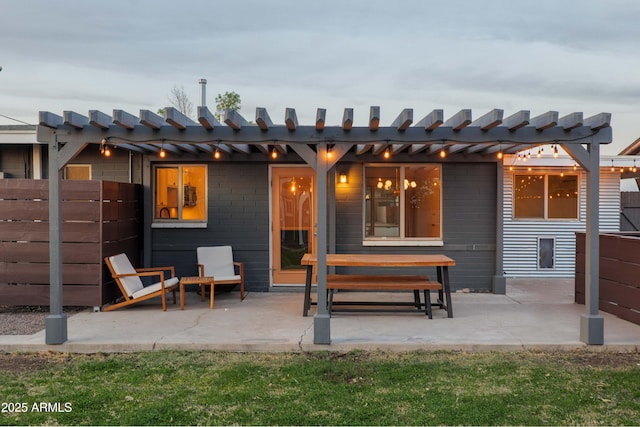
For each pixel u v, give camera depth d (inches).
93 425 139.7
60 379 178.2
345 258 276.2
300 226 344.8
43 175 358.9
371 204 343.9
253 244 342.3
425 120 215.5
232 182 341.7
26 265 276.7
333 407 152.8
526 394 163.0
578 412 149.5
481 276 343.0
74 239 277.6
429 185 344.2
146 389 167.8
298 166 341.1
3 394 163.0
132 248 324.2
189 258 341.4
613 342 215.9
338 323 251.8
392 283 266.8
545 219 421.1
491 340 219.9
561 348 213.9
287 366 191.0
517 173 419.5
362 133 217.2
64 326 216.8
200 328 240.5
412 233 344.5
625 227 442.9
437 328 241.6
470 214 342.3
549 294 339.6
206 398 159.5
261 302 306.8
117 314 272.5
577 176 422.0
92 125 212.2
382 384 172.4
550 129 216.4
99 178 343.3
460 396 161.3
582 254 303.3
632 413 148.9
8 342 215.3
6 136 341.4
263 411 149.7
